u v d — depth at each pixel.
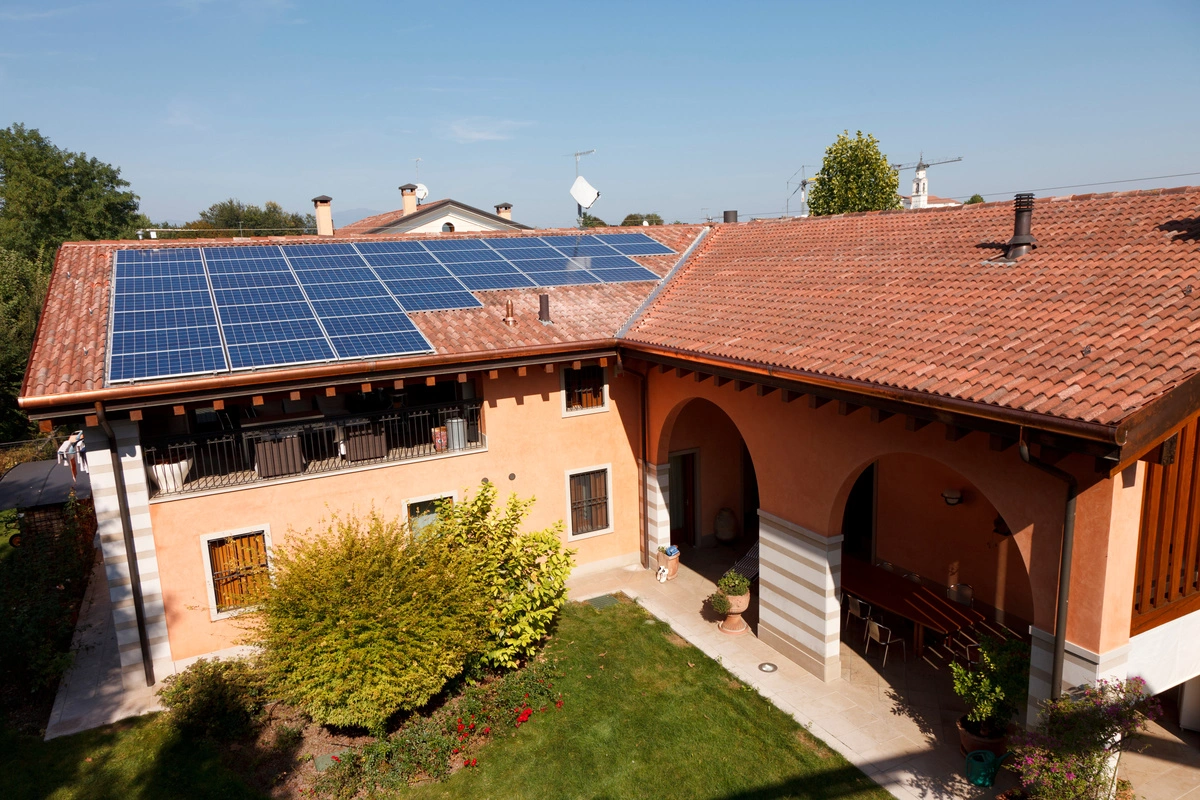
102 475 10.52
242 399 11.52
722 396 12.91
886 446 9.67
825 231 16.31
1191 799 8.45
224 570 11.70
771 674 11.47
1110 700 7.30
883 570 12.88
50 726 10.27
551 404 14.46
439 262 16.84
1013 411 7.04
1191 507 8.05
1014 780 8.77
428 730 9.82
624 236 20.42
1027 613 11.36
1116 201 11.11
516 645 11.29
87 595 14.62
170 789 8.98
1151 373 6.70
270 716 10.49
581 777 9.22
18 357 27.73
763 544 12.27
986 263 10.96
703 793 8.90
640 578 15.30
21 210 49.00
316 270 15.45
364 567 9.51
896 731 9.94
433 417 13.87
